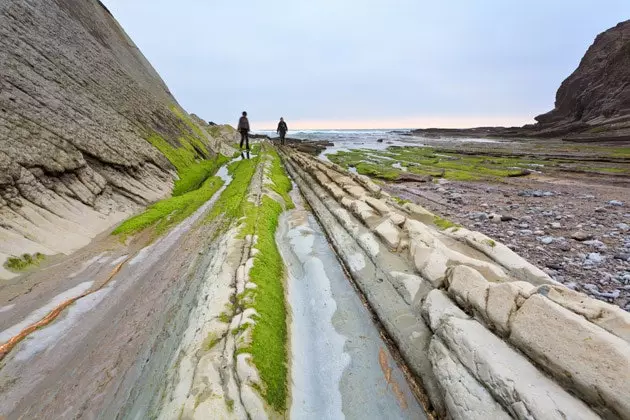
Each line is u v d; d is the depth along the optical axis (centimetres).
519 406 417
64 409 533
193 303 783
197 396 493
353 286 921
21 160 1002
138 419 506
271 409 502
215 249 1060
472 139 9119
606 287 771
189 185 1967
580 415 380
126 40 4050
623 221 1248
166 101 3509
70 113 1391
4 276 786
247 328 623
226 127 5897
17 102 1140
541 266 897
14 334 657
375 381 615
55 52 1645
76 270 909
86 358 632
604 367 388
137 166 1616
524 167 2881
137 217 1301
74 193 1158
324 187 1792
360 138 10581
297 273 1010
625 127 5581
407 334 673
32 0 1753
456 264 725
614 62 7175
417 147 5547
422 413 546
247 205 1398
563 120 8744
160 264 991
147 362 623
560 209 1475
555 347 438
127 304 797
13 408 527
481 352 497
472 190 2017
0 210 887
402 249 919
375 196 1412
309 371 645
